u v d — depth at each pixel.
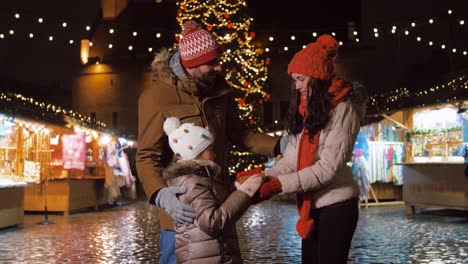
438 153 15.27
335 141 3.32
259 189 3.14
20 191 12.16
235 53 19.81
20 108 12.88
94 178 16.70
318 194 3.44
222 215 2.95
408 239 8.90
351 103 3.40
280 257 7.37
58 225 12.09
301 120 3.57
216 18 19.75
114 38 38.09
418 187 13.12
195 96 3.52
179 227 3.06
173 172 3.10
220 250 3.00
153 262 7.19
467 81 13.04
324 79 3.42
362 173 15.14
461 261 6.90
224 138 3.68
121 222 12.64
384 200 16.98
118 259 7.43
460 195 12.09
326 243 3.41
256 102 20.75
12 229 11.33
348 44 33.78
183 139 3.17
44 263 7.17
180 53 3.48
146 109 3.47
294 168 3.57
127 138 22.00
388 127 16.80
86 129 17.56
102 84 37.69
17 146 13.82
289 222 11.87
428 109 15.48
